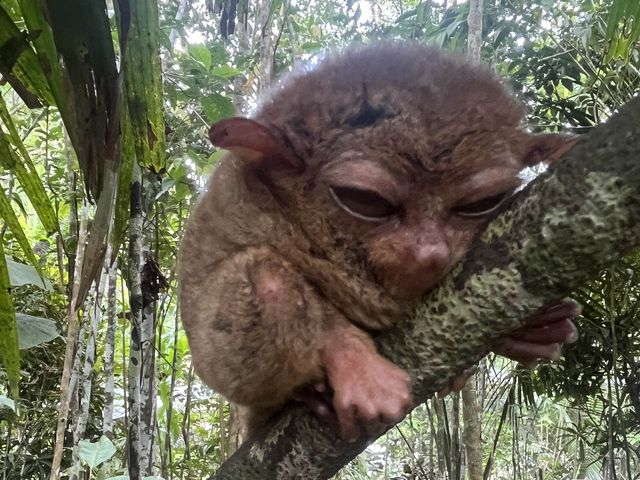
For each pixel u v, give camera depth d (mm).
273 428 104
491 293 87
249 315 106
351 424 93
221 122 108
